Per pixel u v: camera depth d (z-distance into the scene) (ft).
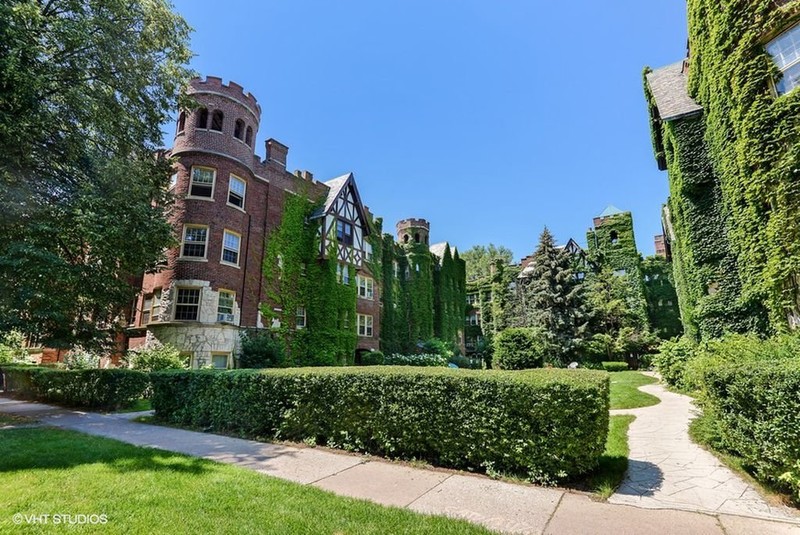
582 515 12.48
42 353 74.18
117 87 40.47
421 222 122.62
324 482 16.01
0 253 35.35
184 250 58.18
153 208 42.50
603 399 16.15
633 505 13.33
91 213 34.45
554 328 102.89
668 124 43.68
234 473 16.66
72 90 35.60
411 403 19.49
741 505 13.05
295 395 24.09
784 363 13.97
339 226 82.69
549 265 108.68
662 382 51.88
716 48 35.22
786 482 13.29
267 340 62.80
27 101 33.42
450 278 136.67
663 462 18.26
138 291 44.80
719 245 38.34
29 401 46.16
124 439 24.26
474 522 11.87
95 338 41.83
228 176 63.62
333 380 22.57
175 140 63.62
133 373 38.81
